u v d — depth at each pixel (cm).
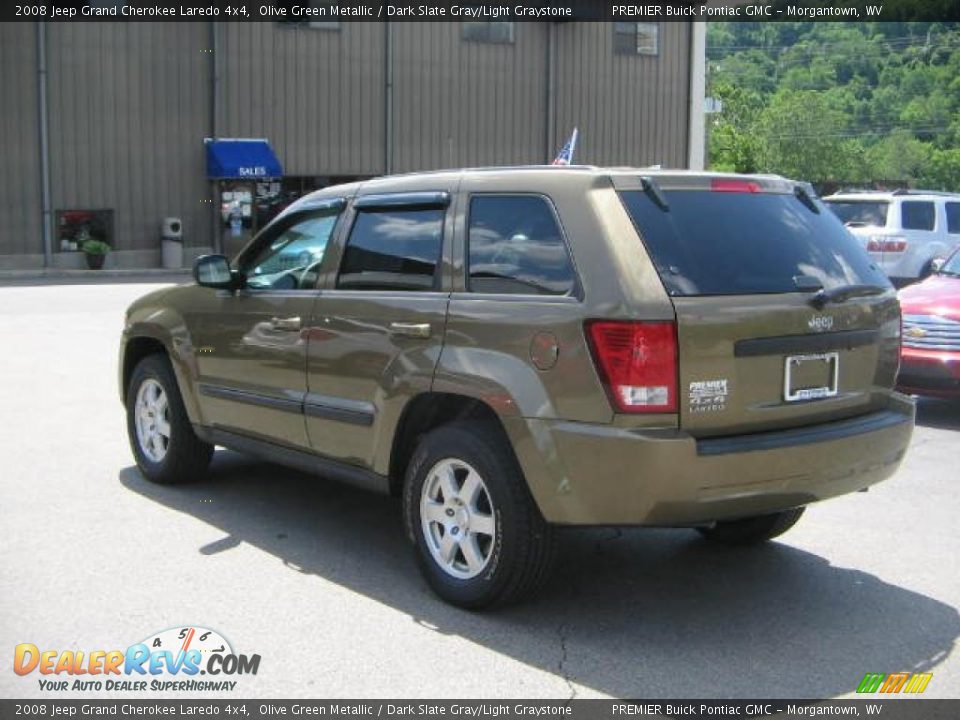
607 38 3344
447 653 444
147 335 690
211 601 498
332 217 582
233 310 622
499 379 461
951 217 1822
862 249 533
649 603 506
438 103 3133
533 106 3266
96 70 2709
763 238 481
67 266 2728
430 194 525
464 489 487
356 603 498
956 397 920
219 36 2834
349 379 539
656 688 415
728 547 594
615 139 3403
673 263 447
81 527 607
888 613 496
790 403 464
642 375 427
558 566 560
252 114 2897
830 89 8481
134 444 714
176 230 2822
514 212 486
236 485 704
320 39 2958
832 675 429
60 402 979
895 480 738
